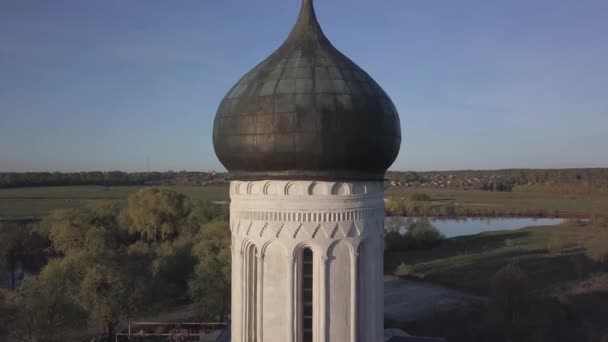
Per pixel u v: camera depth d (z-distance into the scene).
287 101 14.12
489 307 50.19
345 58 15.59
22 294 38.66
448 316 51.34
